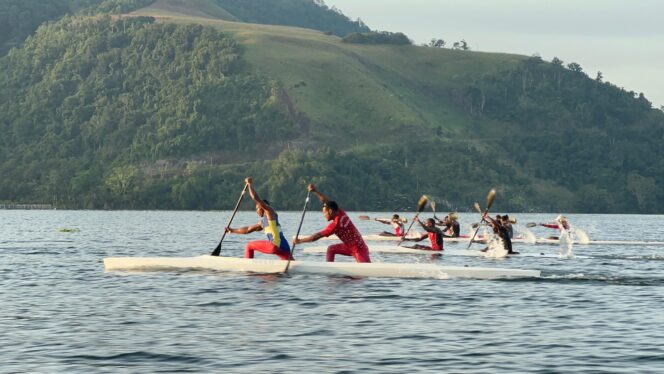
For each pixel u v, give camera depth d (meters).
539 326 17.05
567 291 22.55
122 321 17.42
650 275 27.09
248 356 14.09
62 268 29.02
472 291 22.39
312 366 13.41
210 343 15.13
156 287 22.81
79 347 14.73
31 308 19.17
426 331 16.42
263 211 26.08
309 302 20.12
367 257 26.31
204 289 22.38
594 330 16.62
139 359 13.84
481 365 13.55
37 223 91.88
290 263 25.83
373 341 15.42
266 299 20.58
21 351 14.41
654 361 13.82
